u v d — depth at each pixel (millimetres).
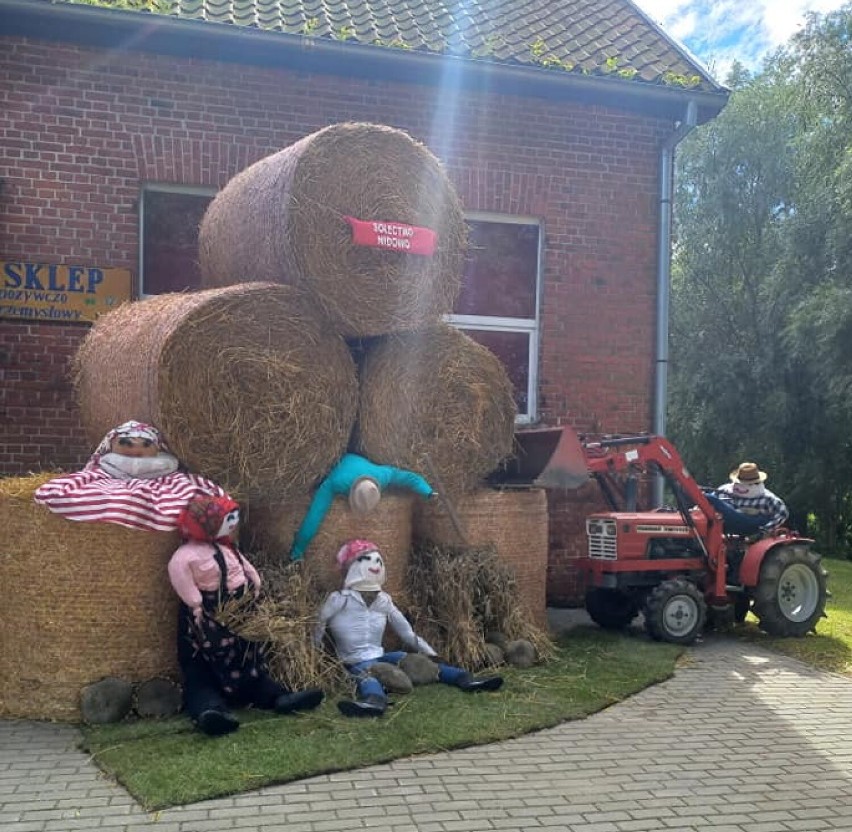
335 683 4969
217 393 4973
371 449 5762
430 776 3977
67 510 4539
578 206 8312
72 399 6859
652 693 5395
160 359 4797
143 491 4656
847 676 5941
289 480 5293
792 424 16781
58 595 4594
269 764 3936
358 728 4426
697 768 4203
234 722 4281
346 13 8430
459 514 6078
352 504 5363
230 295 5012
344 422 5508
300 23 7855
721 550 7031
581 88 8133
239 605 4629
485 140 8086
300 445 5262
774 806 3803
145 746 4137
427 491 5746
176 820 3465
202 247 6477
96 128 7207
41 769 3945
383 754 4125
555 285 8250
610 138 8398
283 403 5180
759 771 4191
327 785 3832
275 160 5707
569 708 4930
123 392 5238
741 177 18750
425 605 5750
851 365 14531
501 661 5684
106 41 7227
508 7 9430
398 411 5781
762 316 17953
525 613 6105
